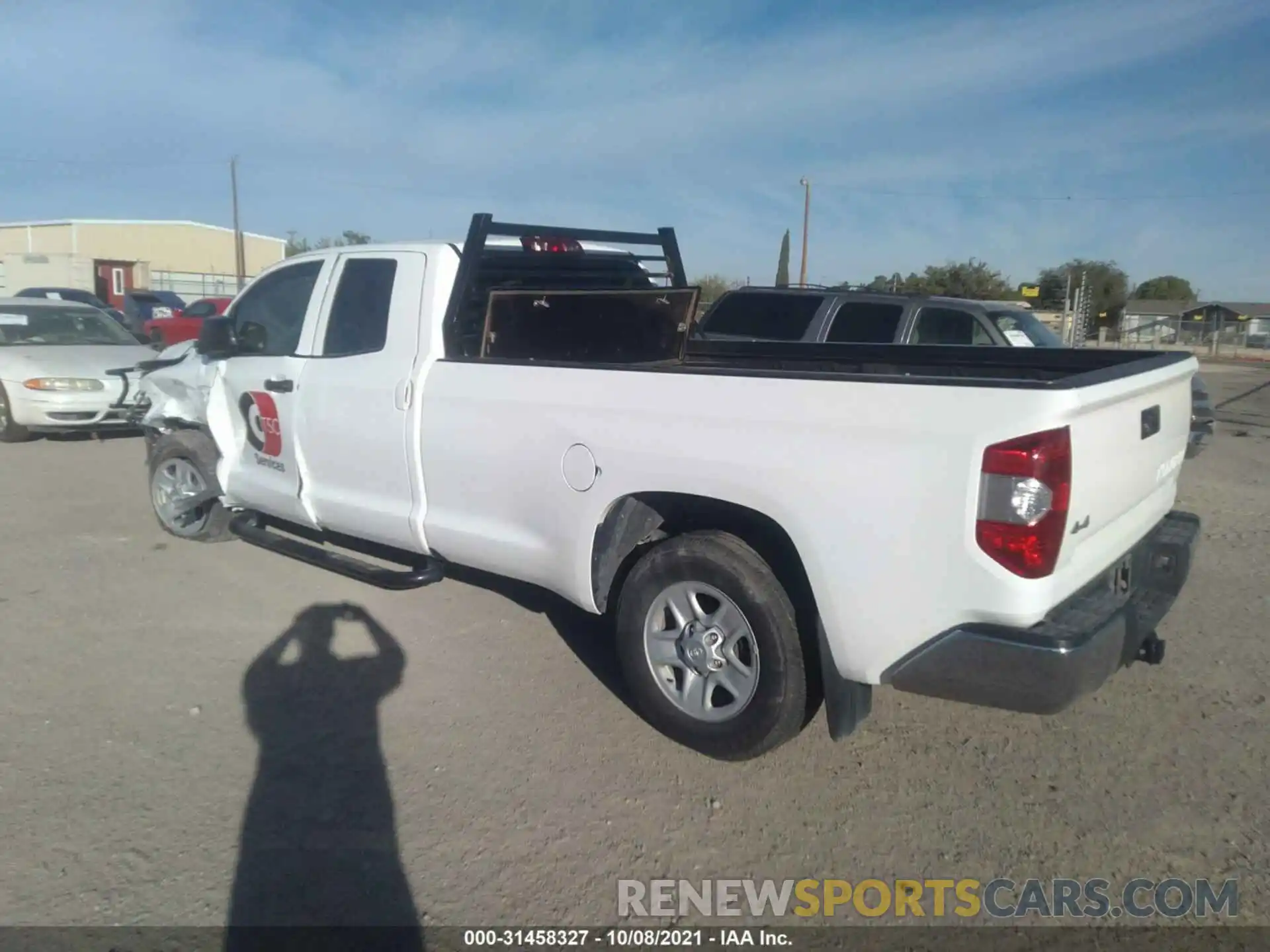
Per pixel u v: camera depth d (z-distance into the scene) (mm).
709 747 4152
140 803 3861
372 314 5457
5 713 4598
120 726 4488
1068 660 3258
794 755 4277
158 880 3396
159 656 5258
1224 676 5059
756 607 3930
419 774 4098
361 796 3928
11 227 55938
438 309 5121
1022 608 3312
